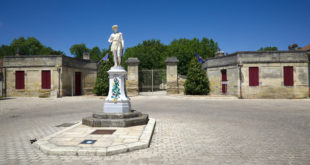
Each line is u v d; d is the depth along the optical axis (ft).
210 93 71.15
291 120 25.48
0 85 67.10
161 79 79.87
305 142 15.74
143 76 77.51
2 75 67.05
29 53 145.07
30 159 12.24
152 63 109.40
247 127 21.47
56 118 28.53
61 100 56.49
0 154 13.17
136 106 41.96
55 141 14.82
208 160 12.04
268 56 60.08
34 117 29.60
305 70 59.72
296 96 59.36
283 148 14.29
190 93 69.00
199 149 14.11
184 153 13.28
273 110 35.06
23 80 66.49
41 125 23.53
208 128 21.01
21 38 145.69
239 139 16.72
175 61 70.49
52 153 12.90
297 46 68.54
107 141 14.80
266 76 59.93
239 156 12.73
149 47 141.38
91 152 12.72
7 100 56.13
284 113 31.48
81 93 74.64
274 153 13.25
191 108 38.37
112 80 23.26
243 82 60.03
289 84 59.67
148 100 55.01
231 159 12.20
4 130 20.93
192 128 21.03
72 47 167.73
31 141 15.92
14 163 11.66
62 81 65.51
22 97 64.39
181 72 103.91
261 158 12.37
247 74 60.13
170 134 18.47
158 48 145.38
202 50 132.57
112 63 72.43
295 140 16.33
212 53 137.69
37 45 150.61
